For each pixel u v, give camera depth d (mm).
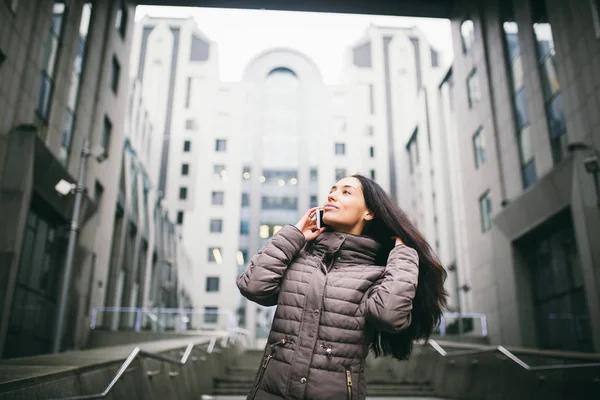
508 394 9148
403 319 2254
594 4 15734
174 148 58938
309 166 60594
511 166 21594
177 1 26734
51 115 17141
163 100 60938
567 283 17859
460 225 36562
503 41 22812
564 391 7438
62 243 18969
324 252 2557
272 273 2439
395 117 62750
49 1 16500
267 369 2338
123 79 25438
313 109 63031
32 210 16422
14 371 4043
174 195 56812
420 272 2688
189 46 64250
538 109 19344
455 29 28250
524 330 19922
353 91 63375
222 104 61844
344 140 61656
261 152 61125
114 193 23859
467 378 11086
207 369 11961
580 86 16438
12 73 14375
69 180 17578
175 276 42688
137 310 22703
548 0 18672
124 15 25922
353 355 2314
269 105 64062
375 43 66000
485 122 24188
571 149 15914
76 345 19531
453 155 38812
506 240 21328
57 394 4000
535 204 18547
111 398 5117
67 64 18344
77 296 19609
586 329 16562
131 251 29969
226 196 57250
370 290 2402
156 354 6828
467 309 34219
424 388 13008
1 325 13328
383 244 2830
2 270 13570
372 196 2705
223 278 53656
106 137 23375
